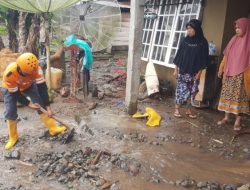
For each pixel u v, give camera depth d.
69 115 3.34
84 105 3.68
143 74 4.70
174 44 4.23
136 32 3.24
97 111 3.49
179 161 2.46
